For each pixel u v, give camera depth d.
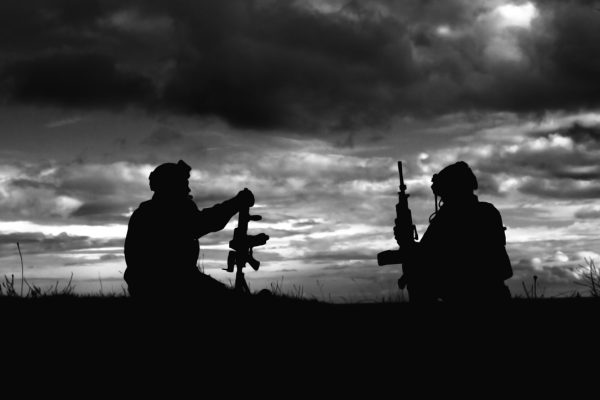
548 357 5.12
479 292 6.23
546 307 6.08
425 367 5.13
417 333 5.72
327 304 6.76
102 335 5.70
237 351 5.52
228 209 6.89
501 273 6.27
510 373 4.97
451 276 6.31
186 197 7.02
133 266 6.73
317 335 5.77
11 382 4.92
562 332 5.46
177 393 4.84
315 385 4.95
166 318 6.17
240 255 6.88
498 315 5.95
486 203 6.48
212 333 5.84
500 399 4.64
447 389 4.80
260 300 6.55
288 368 5.20
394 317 6.14
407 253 6.59
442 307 6.29
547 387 4.74
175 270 6.69
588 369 4.92
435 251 6.38
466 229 6.31
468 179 6.45
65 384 4.92
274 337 5.76
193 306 6.38
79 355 5.36
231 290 6.78
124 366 5.19
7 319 6.00
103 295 7.05
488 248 6.27
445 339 5.58
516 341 5.41
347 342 5.60
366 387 4.89
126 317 6.16
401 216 6.89
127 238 6.84
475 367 5.09
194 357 5.40
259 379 5.04
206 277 6.85
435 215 6.58
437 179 6.53
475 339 5.54
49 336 5.67
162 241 6.72
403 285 6.66
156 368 5.20
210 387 4.92
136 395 4.80
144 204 6.96
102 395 4.78
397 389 4.84
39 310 6.32
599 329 5.43
